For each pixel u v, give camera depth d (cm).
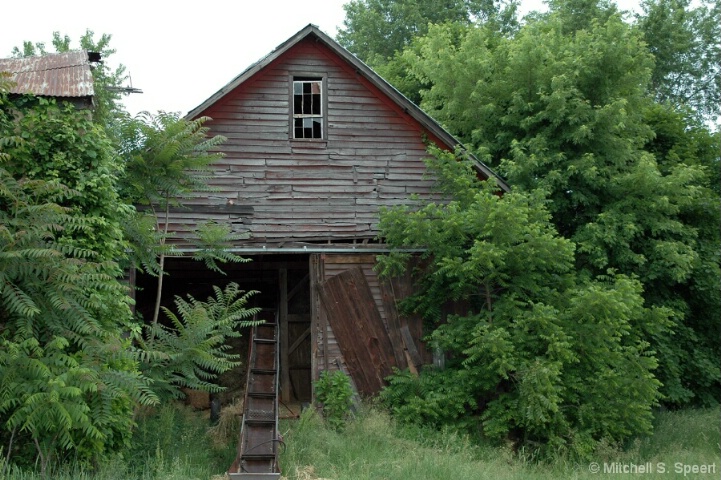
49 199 1011
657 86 3206
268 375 1532
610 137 1900
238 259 1479
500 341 1404
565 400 1491
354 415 1512
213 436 1379
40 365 880
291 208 1617
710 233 2105
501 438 1475
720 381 2108
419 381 1552
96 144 1103
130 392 1012
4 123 1040
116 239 1168
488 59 2103
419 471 1169
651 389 1469
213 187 1532
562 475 1310
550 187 1819
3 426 937
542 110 1978
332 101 1673
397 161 1686
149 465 1098
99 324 1027
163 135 1377
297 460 1209
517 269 1510
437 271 1526
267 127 1631
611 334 1473
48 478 880
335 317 1609
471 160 1630
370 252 1642
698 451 1558
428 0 3794
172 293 2023
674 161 2170
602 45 1956
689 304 2092
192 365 1306
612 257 1894
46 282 963
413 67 2402
